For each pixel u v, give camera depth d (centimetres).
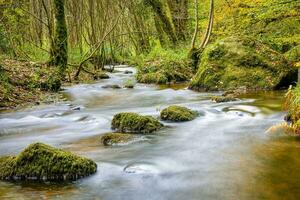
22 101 1243
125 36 3488
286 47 1731
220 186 508
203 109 1005
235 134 773
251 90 1341
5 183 533
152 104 1184
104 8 2525
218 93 1348
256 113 941
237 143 709
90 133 827
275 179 527
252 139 732
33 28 2628
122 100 1302
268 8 1547
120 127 824
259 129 804
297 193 478
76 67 2128
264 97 1170
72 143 746
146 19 2927
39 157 552
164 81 1750
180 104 1135
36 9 2627
